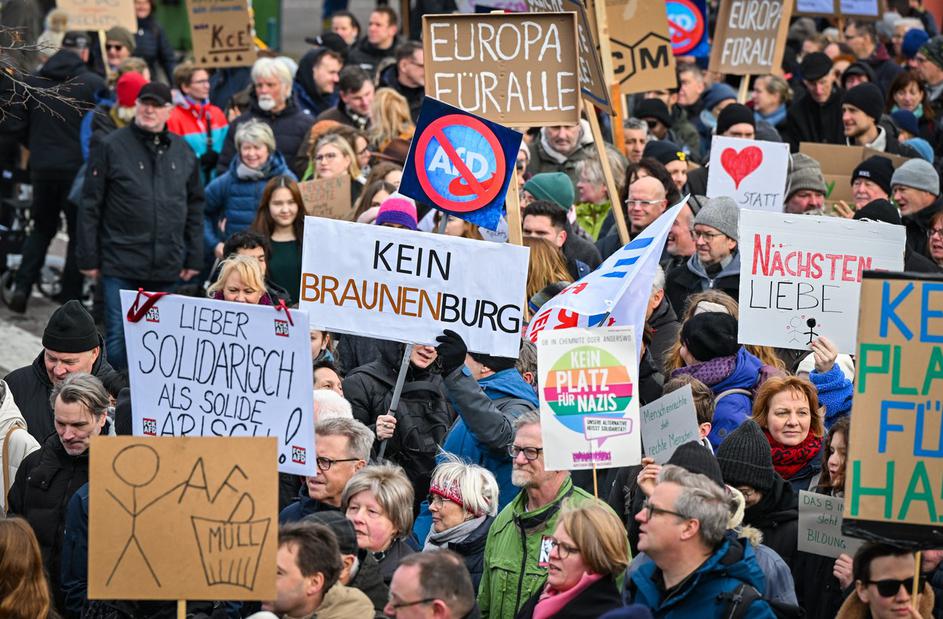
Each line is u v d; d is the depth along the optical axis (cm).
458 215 1998
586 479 1950
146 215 3216
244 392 1755
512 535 1661
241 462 1370
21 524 1481
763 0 3612
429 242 1914
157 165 3228
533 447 1650
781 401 1800
